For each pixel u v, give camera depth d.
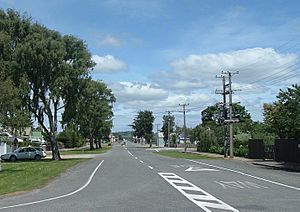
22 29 46.78
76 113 50.09
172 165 36.88
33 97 48.06
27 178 25.20
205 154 66.69
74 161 45.75
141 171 29.66
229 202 14.27
